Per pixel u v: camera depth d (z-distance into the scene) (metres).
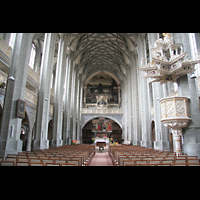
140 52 21.05
